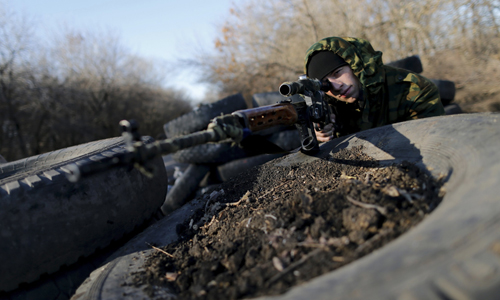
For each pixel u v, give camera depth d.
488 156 1.07
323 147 2.10
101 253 1.73
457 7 8.74
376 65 2.45
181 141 1.06
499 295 0.64
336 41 2.37
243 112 1.41
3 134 15.74
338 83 2.38
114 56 23.56
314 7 12.17
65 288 1.56
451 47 9.12
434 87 2.56
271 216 1.32
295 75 12.62
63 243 1.56
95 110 23.19
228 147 4.92
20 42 15.91
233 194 1.81
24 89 16.22
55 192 1.56
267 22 13.27
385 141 1.75
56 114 17.73
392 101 2.56
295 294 0.81
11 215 1.45
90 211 1.65
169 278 1.27
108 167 0.91
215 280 1.16
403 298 0.67
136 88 25.47
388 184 1.31
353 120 2.66
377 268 0.75
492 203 0.81
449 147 1.34
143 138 2.36
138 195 1.92
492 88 7.33
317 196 1.37
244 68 13.73
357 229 1.11
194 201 1.97
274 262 1.09
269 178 1.88
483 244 0.71
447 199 1.03
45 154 2.78
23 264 1.46
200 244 1.45
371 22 11.33
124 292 1.21
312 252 1.08
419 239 0.80
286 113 1.71
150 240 1.65
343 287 0.74
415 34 10.05
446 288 0.66
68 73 21.22
